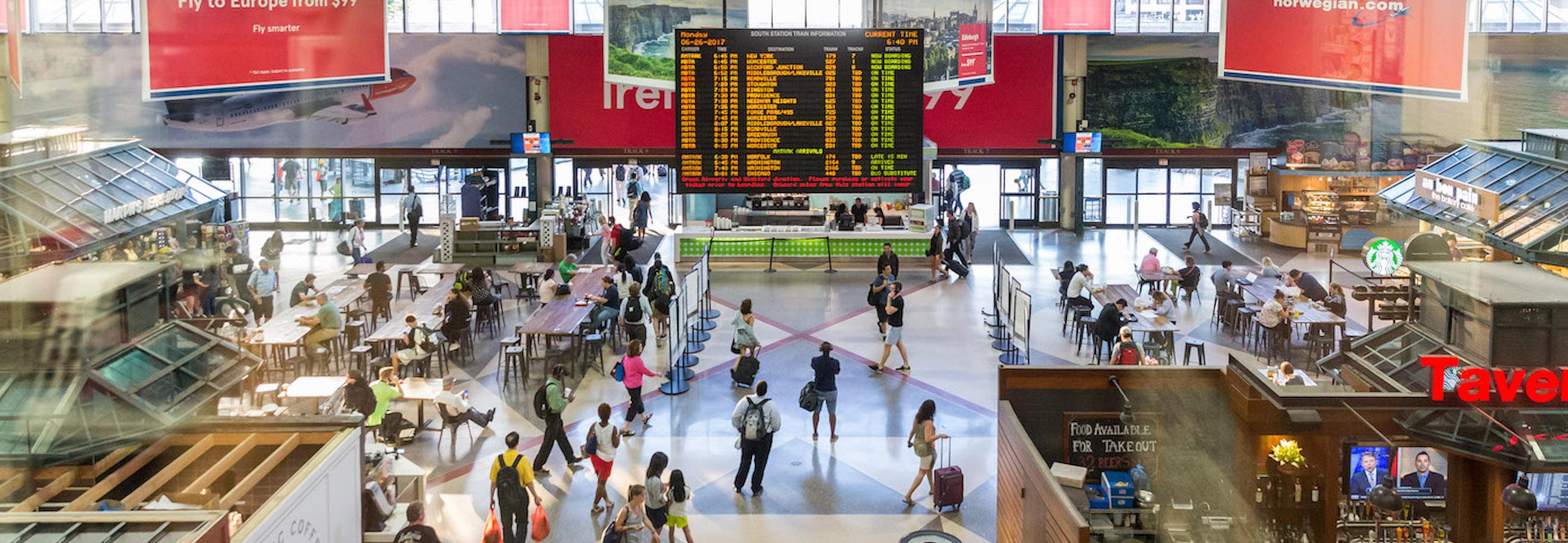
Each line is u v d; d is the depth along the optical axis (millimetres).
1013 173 32062
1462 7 18844
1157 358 17750
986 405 16359
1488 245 19734
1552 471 10445
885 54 17875
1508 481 10773
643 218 29641
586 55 29641
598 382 17484
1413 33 19109
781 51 17812
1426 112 28984
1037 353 19062
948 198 31594
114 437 10594
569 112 29844
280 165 31266
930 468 12945
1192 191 31953
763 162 17984
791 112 17891
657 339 19406
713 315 21781
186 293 18859
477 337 20281
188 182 23766
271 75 19469
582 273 22625
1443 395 11055
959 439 15031
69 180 20938
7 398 10734
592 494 13312
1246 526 10984
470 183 29547
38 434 10289
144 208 21656
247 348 16266
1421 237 18688
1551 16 28391
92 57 28266
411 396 14602
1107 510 10742
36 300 12344
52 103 28047
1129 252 28188
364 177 31672
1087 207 32219
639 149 30016
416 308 19453
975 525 12523
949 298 23375
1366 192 29000
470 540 12078
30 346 11773
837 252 27297
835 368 14859
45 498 9773
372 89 29500
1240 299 20703
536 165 30391
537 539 12039
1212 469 11234
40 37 27938
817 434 15172
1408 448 11070
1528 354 12633
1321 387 11719
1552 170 20078
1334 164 29078
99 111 28516
